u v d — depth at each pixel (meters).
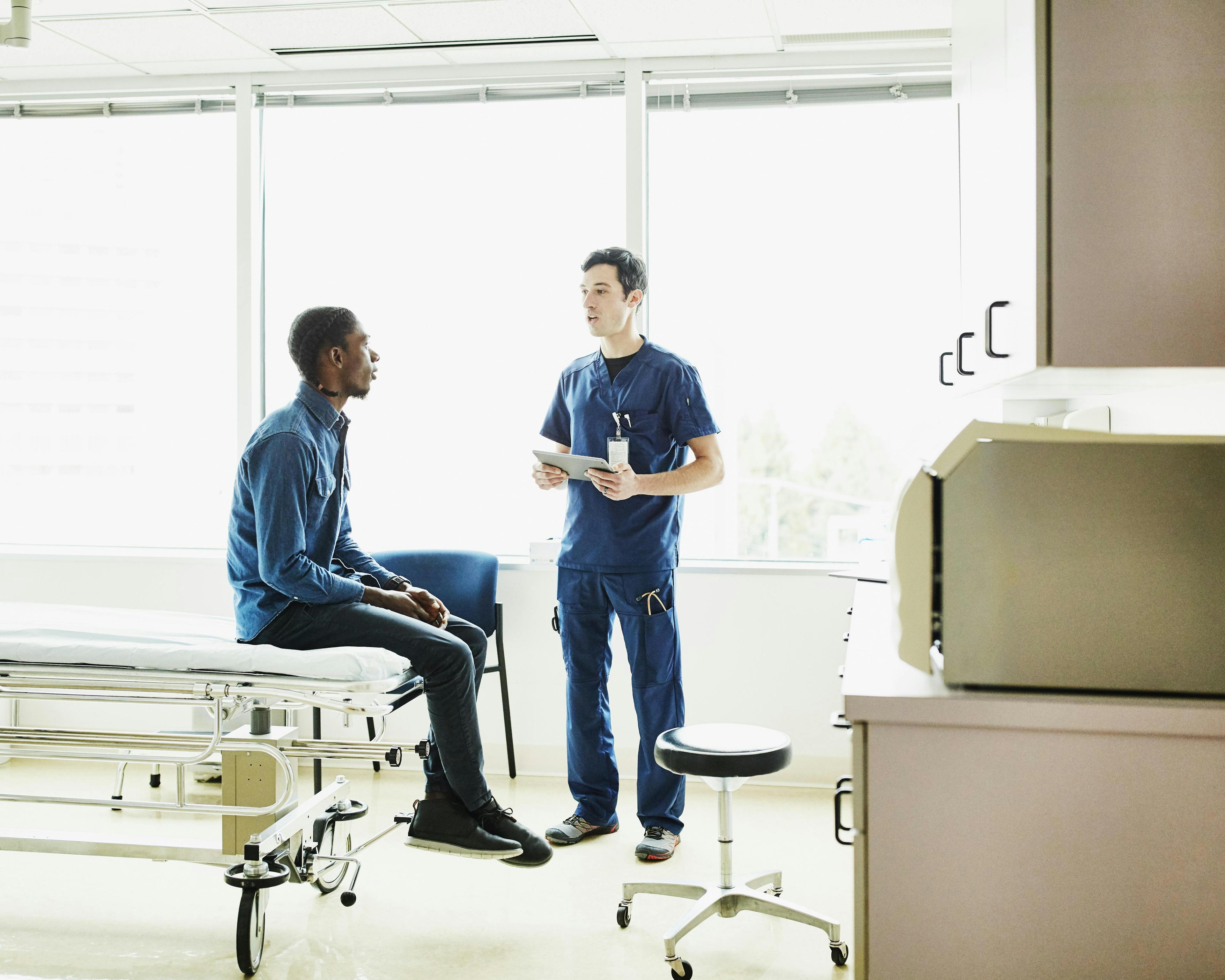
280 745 2.24
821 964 2.21
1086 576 1.19
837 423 13.63
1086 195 1.28
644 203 3.59
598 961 2.22
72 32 3.37
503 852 2.38
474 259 4.10
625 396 2.91
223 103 3.84
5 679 2.25
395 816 3.07
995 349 1.65
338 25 3.29
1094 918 1.16
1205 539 1.17
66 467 4.01
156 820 3.13
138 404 3.97
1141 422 1.99
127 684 2.21
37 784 3.49
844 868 2.73
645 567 2.85
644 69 3.55
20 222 3.99
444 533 4.24
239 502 2.48
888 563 1.37
